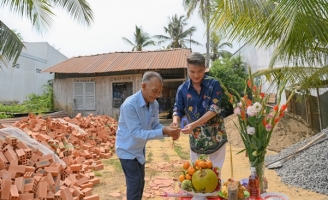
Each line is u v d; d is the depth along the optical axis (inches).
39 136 220.8
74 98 581.6
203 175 76.1
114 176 200.1
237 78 603.2
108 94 569.0
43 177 149.4
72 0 284.7
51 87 631.2
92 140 299.3
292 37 107.0
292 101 356.5
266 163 223.1
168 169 216.7
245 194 76.8
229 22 136.8
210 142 104.8
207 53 791.1
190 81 104.7
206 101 101.8
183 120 107.0
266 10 118.3
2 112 491.5
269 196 83.2
